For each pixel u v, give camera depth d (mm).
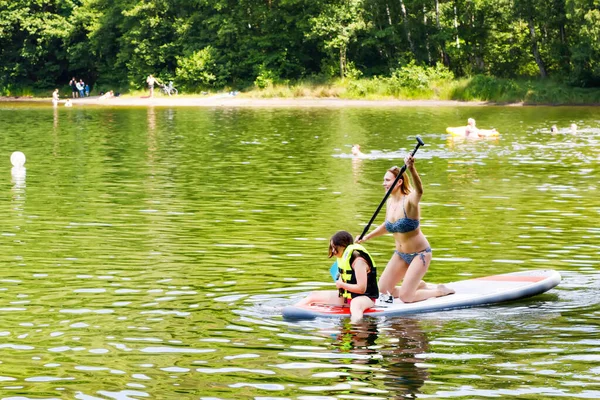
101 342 8812
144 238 14195
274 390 7496
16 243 13734
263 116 47750
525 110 51312
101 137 34500
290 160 26203
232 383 7672
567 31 61625
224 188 20141
